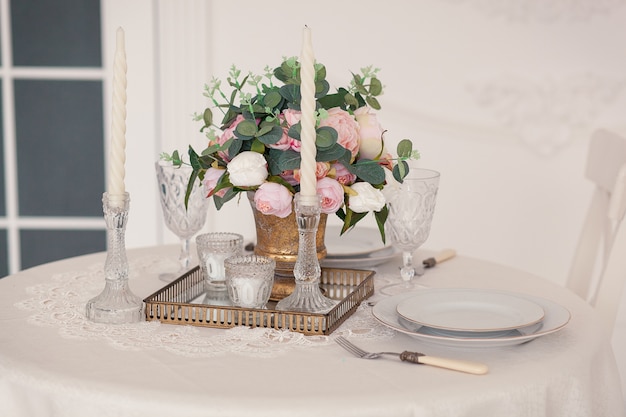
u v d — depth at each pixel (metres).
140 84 3.34
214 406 1.23
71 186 3.46
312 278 1.59
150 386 1.29
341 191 1.58
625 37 3.26
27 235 3.50
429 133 3.35
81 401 1.29
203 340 1.48
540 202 3.38
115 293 1.60
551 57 3.29
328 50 3.32
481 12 3.28
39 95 3.40
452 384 1.30
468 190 3.38
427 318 1.53
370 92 1.70
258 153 1.58
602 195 2.36
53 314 1.63
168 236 3.42
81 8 3.34
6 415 1.37
